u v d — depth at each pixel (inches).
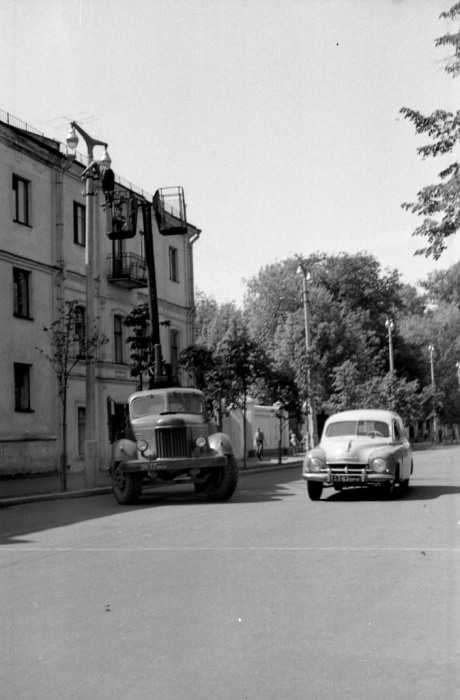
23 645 223.9
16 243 1139.9
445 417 3196.4
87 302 950.4
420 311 3331.7
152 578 320.8
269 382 1366.9
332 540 421.1
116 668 200.8
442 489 760.3
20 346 1138.7
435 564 342.6
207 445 702.5
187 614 256.2
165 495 808.9
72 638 229.8
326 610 258.7
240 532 463.2
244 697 178.4
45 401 1181.7
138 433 715.4
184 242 1659.7
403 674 193.3
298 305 2620.6
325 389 2213.3
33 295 1173.7
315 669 197.8
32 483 987.9
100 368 1318.9
